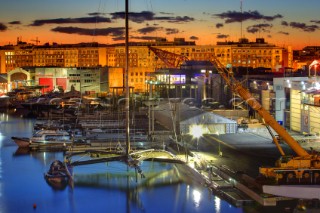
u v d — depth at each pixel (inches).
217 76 5900.6
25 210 2459.4
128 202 2536.9
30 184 2849.4
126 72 3179.1
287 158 2390.5
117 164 3189.0
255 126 4111.7
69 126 4653.1
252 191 2367.1
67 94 7244.1
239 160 2957.7
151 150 3048.7
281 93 4239.7
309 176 2326.5
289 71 6314.0
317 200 2284.7
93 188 2738.7
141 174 2896.2
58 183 2849.4
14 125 5433.1
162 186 2753.4
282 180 2322.8
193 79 6614.2
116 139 3833.7
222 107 5265.8
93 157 3385.8
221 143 3516.2
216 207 2374.5
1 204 2534.5
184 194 2608.3
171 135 3865.7
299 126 3961.6
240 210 2283.5
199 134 3811.5
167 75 6801.2
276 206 2288.4
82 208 2472.9
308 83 3838.6
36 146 3814.0
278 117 4261.8
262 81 4825.3
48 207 2491.4
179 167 3080.7
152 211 2411.4
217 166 2800.2
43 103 6732.3
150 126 4252.0
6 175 3048.7
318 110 3634.4
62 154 3646.7
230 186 2536.9
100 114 5049.2
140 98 6909.5
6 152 3745.1
